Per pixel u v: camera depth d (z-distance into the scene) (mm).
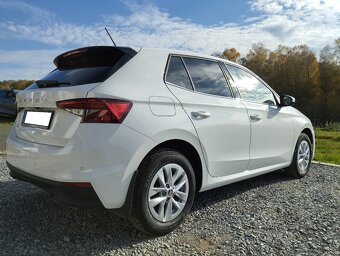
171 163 2928
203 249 2674
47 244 2693
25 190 4117
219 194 4145
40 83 3029
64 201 2607
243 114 3789
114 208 2611
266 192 4270
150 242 2775
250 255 2586
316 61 56812
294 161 4934
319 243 2807
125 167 2590
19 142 3055
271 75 59594
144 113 2734
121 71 2809
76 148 2502
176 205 2975
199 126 3162
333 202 3912
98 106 2537
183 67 3340
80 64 3139
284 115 4625
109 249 2635
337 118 47938
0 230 2934
